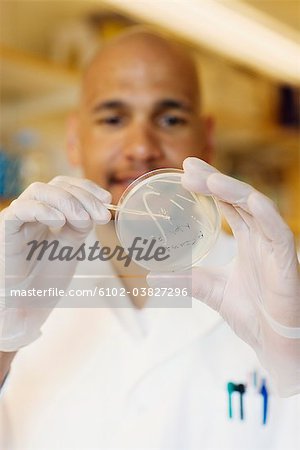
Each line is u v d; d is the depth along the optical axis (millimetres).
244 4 1188
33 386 811
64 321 846
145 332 819
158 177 657
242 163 1843
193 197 657
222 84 1538
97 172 903
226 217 661
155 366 793
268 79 1660
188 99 901
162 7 1216
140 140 870
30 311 690
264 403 780
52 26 1397
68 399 793
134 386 785
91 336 828
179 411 777
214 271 689
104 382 795
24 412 797
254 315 665
